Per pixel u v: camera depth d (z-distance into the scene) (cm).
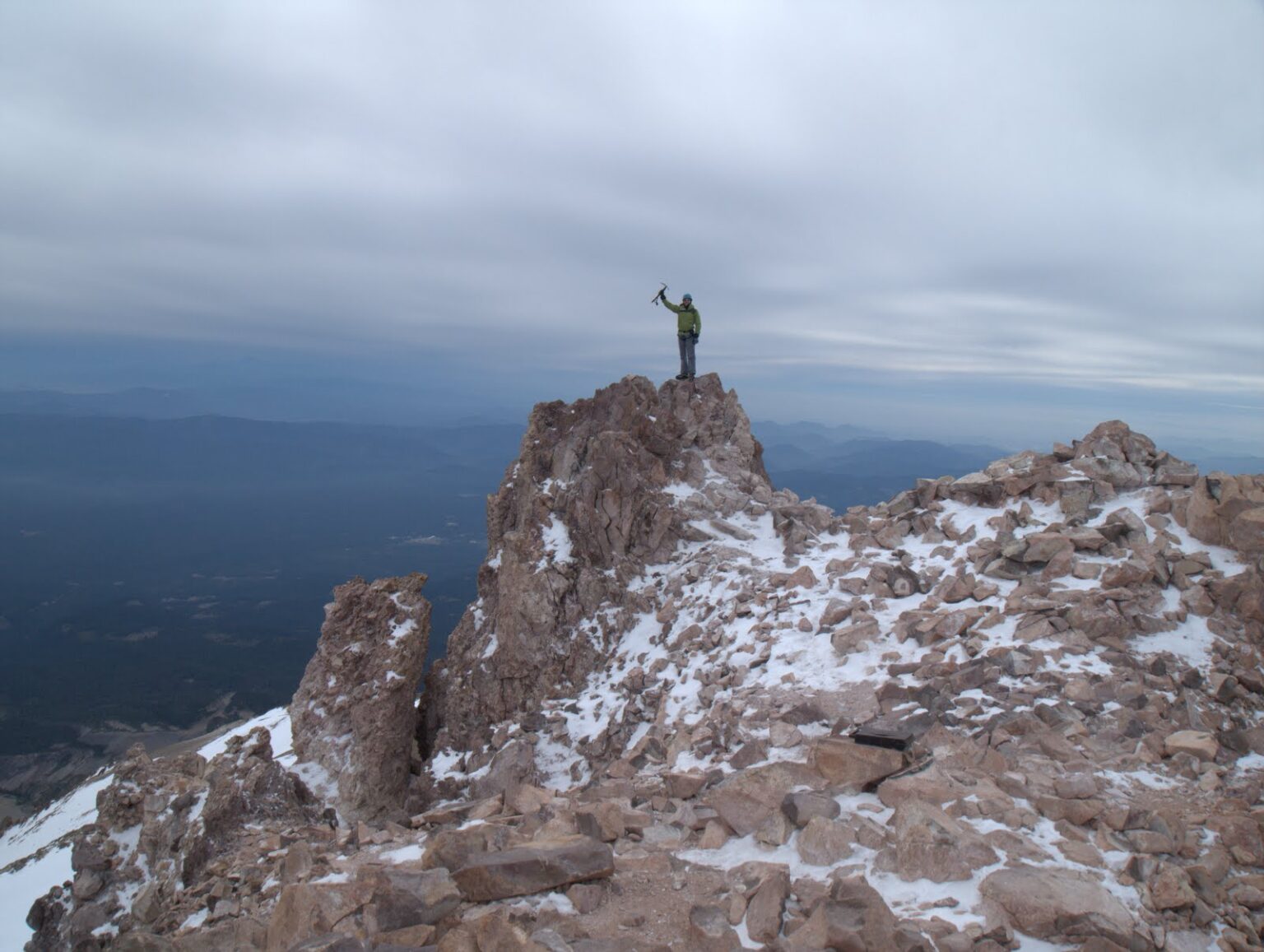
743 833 1317
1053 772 1369
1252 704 1620
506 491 3238
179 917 1603
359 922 1140
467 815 1625
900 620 2031
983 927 951
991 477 2620
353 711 2475
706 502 2988
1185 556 2012
